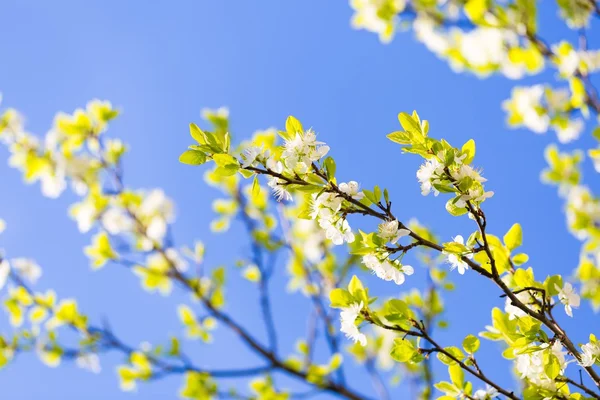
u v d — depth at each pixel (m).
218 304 6.27
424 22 5.28
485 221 2.65
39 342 6.11
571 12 4.54
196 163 2.88
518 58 4.73
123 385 5.79
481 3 4.68
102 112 6.62
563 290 2.85
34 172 6.53
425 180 2.74
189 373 5.76
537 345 2.82
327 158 2.80
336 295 3.03
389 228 2.74
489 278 2.68
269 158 2.81
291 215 6.55
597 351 2.73
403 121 2.88
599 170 4.77
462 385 3.04
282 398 5.62
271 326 5.93
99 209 6.55
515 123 5.27
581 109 4.60
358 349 5.80
